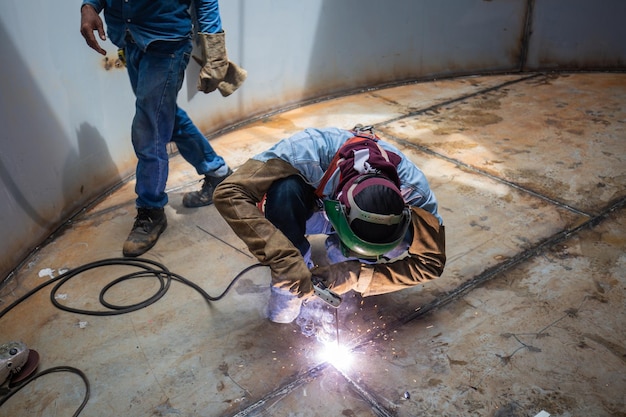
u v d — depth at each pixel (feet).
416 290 8.93
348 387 7.27
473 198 11.45
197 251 10.02
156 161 9.76
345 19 16.48
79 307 8.76
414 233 6.88
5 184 9.22
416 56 18.33
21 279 9.41
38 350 7.95
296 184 6.89
